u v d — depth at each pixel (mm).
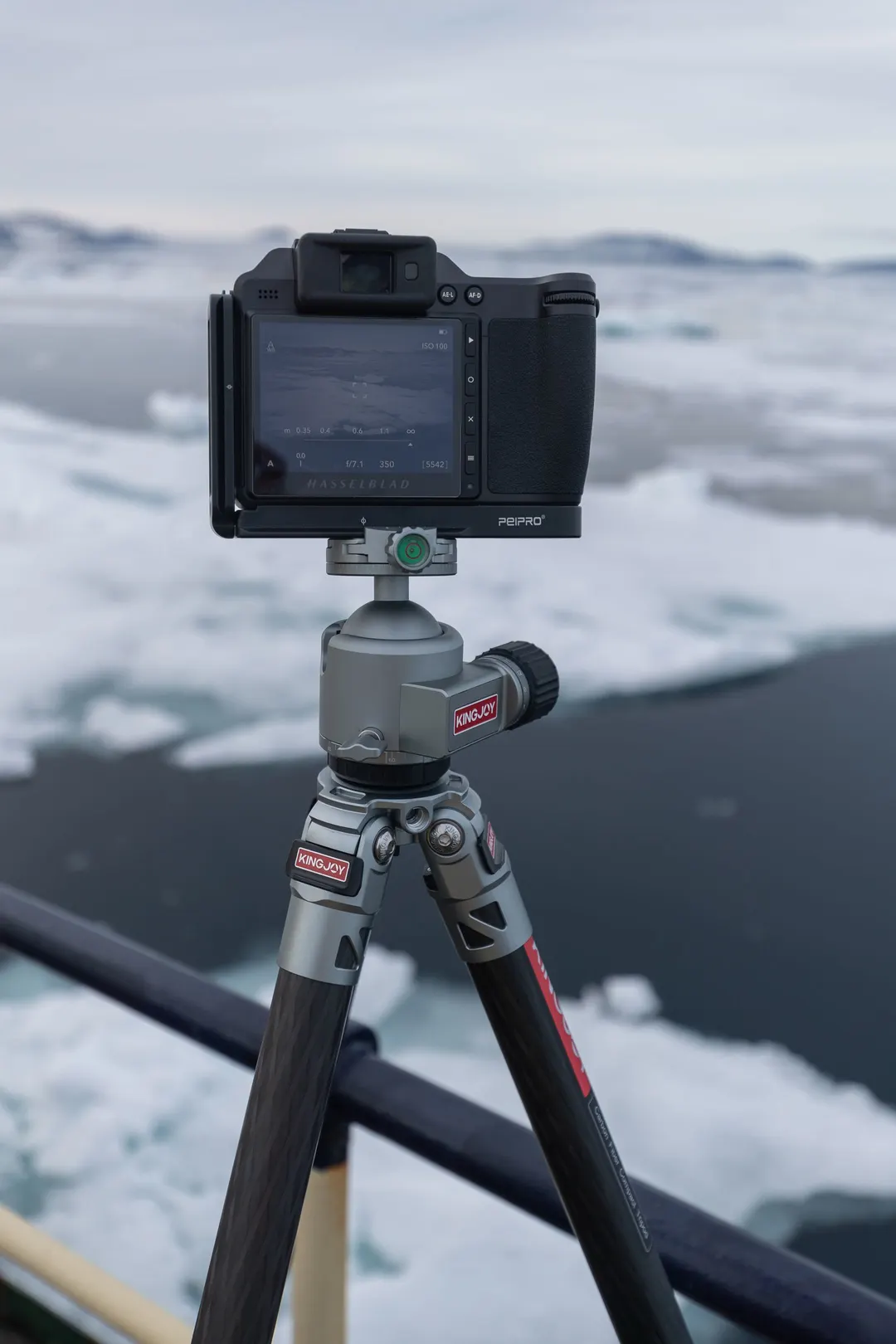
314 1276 1077
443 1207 12156
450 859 859
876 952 16703
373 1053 1068
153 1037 14672
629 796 20703
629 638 28078
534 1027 873
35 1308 1544
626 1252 881
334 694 875
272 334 895
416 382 919
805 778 21469
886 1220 12633
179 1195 12336
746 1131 13859
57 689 25141
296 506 913
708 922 17406
